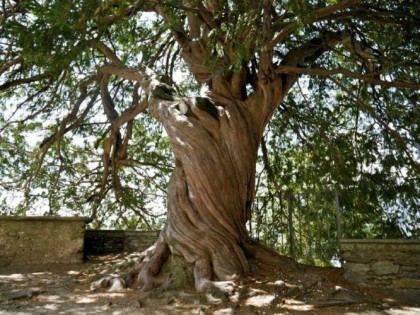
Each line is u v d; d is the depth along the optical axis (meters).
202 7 7.51
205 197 6.21
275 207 8.68
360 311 4.80
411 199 9.40
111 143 10.53
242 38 6.51
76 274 6.93
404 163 9.48
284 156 11.59
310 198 7.98
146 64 10.14
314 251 7.56
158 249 6.26
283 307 4.84
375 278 6.18
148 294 5.37
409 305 5.22
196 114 6.79
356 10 7.66
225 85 7.43
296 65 8.09
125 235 9.23
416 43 7.71
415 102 9.19
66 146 13.34
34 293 5.50
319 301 5.07
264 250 6.45
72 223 8.27
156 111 7.24
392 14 7.55
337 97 11.03
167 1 7.25
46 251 7.97
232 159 6.70
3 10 7.52
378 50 8.61
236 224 6.43
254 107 7.34
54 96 9.57
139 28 9.28
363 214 9.61
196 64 8.18
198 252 5.89
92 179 13.45
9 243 7.80
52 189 12.80
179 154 6.53
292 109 10.91
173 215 6.34
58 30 6.25
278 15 7.57
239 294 5.11
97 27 7.20
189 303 4.99
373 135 10.11
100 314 4.57
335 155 10.05
